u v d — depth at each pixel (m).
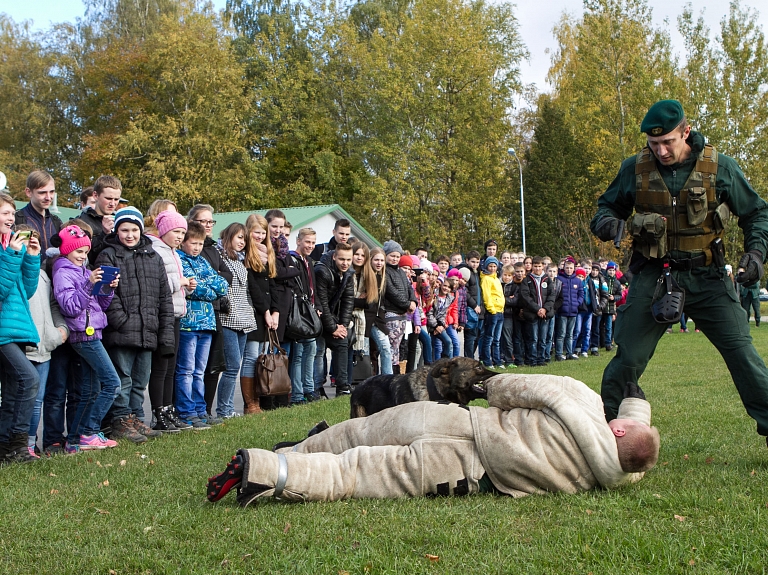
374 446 4.05
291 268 8.76
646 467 3.86
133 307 6.39
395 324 10.13
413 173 41.47
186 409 7.23
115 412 6.45
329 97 48.25
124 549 3.31
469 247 46.28
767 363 11.42
